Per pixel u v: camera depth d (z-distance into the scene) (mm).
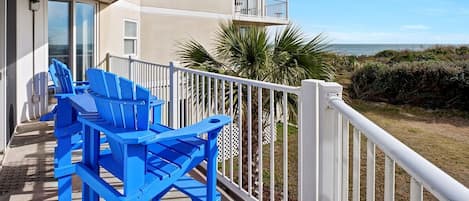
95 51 7457
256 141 5004
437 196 836
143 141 1652
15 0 5105
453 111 8984
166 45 10547
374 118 8945
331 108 1791
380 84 11102
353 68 12219
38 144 4391
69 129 2590
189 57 5965
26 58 5555
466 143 6297
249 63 5281
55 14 6391
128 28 9195
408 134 7156
